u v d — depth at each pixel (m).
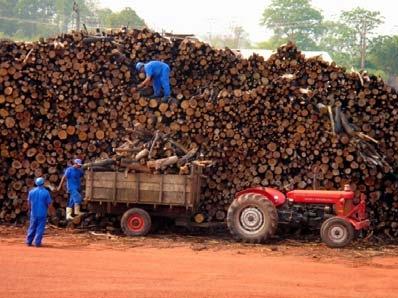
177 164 45.09
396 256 41.03
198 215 46.38
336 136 47.72
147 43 52.59
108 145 49.44
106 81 50.22
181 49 52.03
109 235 44.97
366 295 29.77
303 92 48.50
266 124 48.66
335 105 49.28
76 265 34.16
